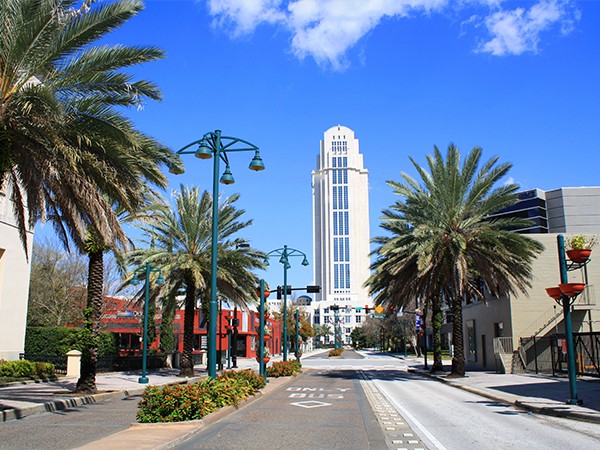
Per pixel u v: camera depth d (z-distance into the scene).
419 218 29.81
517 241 27.67
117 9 14.09
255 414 14.81
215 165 17.62
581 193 77.44
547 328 34.47
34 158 14.18
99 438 10.98
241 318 70.00
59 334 36.00
